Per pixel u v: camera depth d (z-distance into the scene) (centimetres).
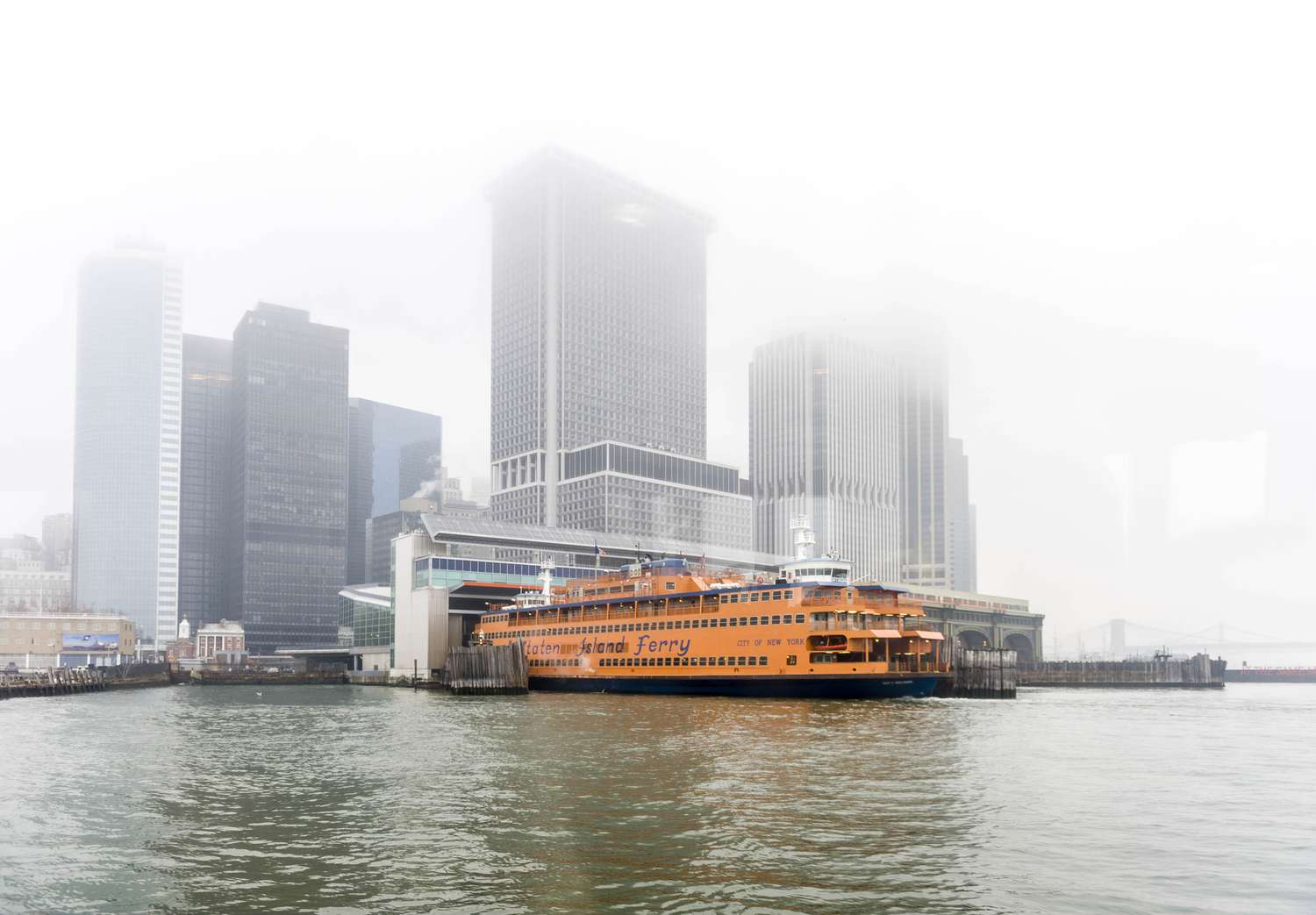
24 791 5494
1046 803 4769
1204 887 3338
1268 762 6225
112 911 3253
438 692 17075
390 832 4284
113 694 18088
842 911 3125
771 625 12375
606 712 10525
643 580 14712
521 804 4875
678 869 3591
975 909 3125
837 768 5891
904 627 12962
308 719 10512
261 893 3406
